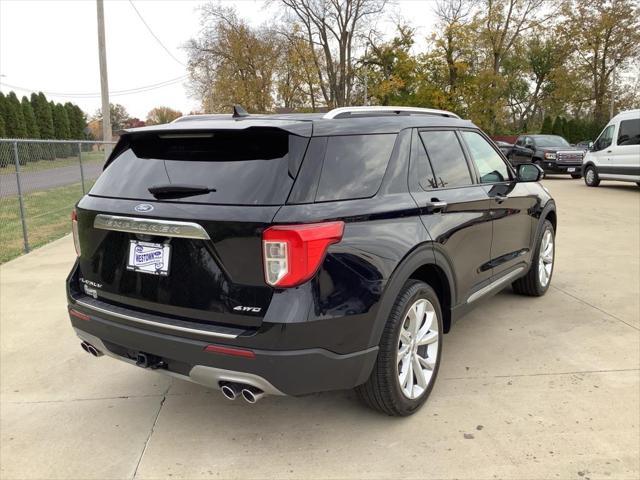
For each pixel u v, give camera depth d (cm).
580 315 477
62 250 837
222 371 250
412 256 290
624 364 377
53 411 331
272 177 249
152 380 373
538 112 6128
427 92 4025
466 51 4006
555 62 4747
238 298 245
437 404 325
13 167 1054
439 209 327
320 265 244
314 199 250
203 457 279
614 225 944
